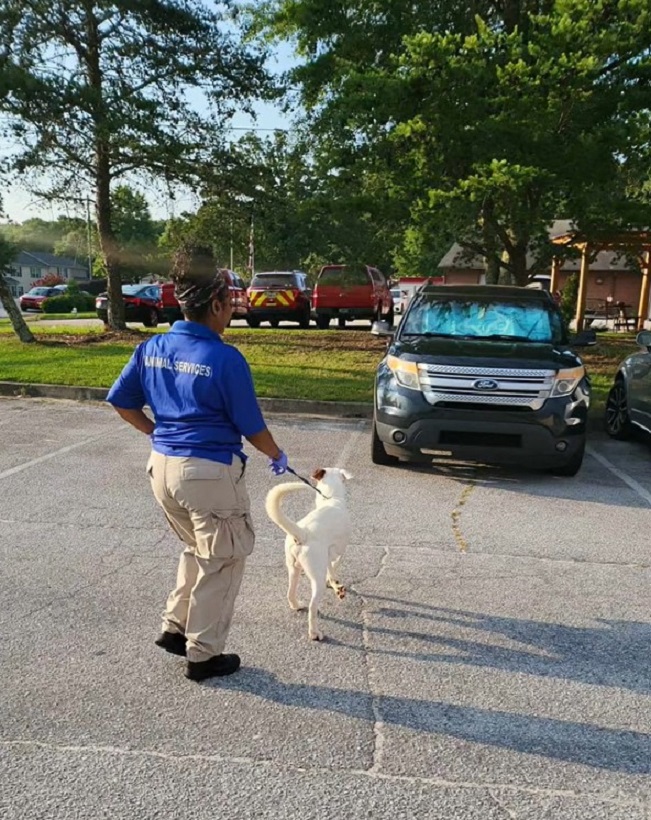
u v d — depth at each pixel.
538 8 13.47
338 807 2.50
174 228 17.20
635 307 35.88
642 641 3.78
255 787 2.59
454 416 6.57
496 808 2.52
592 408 10.16
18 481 6.48
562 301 21.16
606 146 11.21
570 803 2.56
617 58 11.50
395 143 12.02
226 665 3.34
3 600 4.09
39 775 2.63
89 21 14.09
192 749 2.80
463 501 6.23
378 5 13.28
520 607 4.15
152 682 3.27
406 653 3.60
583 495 6.50
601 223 12.90
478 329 7.81
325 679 3.34
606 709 3.16
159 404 3.21
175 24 14.35
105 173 16.47
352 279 15.23
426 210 11.42
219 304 3.20
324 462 7.44
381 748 2.84
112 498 6.03
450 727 2.99
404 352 6.98
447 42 10.70
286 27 14.58
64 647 3.57
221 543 3.19
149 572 4.51
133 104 13.91
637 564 4.86
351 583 4.43
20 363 12.72
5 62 13.08
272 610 4.04
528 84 10.65
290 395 10.34
